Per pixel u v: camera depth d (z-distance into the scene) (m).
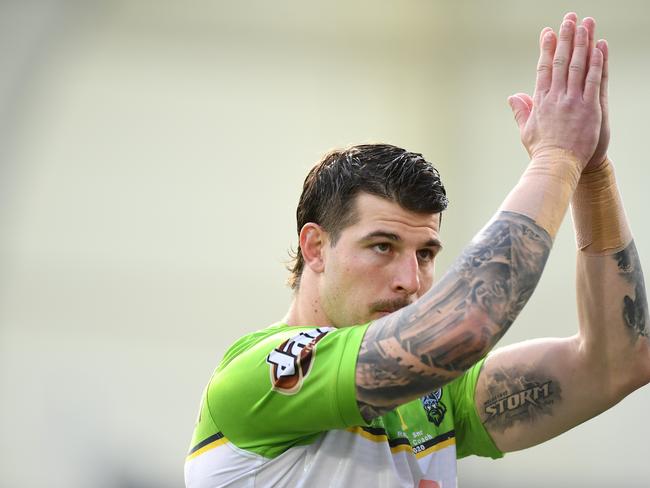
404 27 25.91
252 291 24.05
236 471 7.54
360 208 7.65
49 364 23.00
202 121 24.78
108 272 23.69
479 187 25.53
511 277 6.71
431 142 25.69
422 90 25.94
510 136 25.69
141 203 24.16
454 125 25.78
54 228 23.80
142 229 24.05
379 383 6.76
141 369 23.33
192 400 23.36
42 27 24.22
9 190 23.69
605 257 8.20
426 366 6.66
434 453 8.15
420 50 26.00
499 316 6.64
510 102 7.74
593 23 7.39
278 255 24.36
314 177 8.17
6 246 23.42
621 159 24.30
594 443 22.56
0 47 24.16
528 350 8.58
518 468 22.39
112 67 24.59
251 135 24.94
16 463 22.23
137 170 24.30
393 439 7.84
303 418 7.15
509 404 8.50
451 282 6.76
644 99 24.66
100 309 23.52
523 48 26.02
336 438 7.54
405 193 7.58
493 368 8.63
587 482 22.31
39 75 24.25
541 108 7.34
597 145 7.66
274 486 7.50
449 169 25.59
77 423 22.83
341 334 7.11
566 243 24.05
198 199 24.36
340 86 25.69
